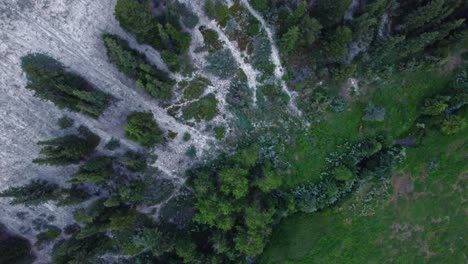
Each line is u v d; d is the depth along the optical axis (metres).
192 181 60.16
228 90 60.12
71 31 54.84
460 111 63.12
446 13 54.12
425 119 63.12
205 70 59.25
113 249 60.91
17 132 55.75
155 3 55.50
